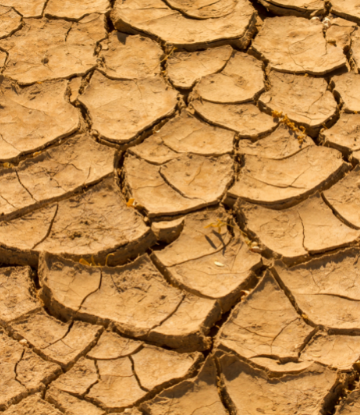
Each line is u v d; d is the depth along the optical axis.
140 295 3.40
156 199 3.95
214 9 5.60
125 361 3.09
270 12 5.73
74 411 2.87
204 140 4.36
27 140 4.38
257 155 4.26
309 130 4.49
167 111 4.55
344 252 3.61
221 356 3.04
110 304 3.36
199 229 3.74
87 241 3.68
